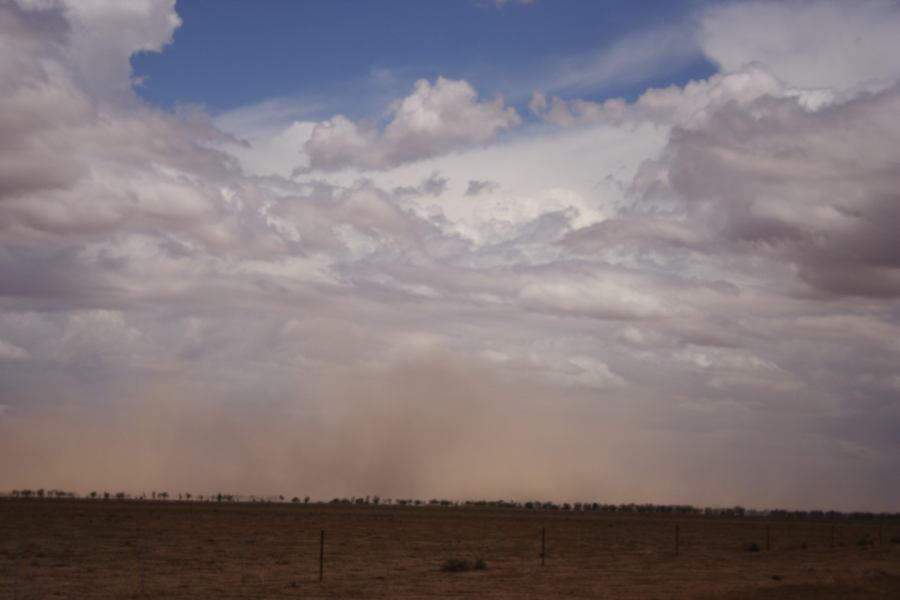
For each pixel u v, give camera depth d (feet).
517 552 206.69
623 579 132.98
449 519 479.82
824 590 113.29
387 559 176.76
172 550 192.03
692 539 293.64
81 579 127.85
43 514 381.60
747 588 116.98
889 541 281.13
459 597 108.68
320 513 538.06
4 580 126.11
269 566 154.20
